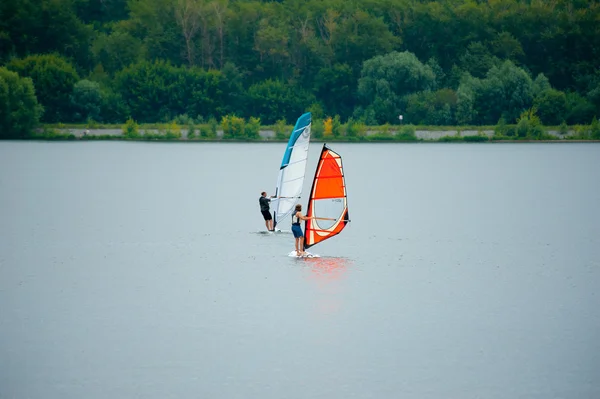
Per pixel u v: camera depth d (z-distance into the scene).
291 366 68.44
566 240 129.75
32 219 156.00
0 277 100.44
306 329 77.94
